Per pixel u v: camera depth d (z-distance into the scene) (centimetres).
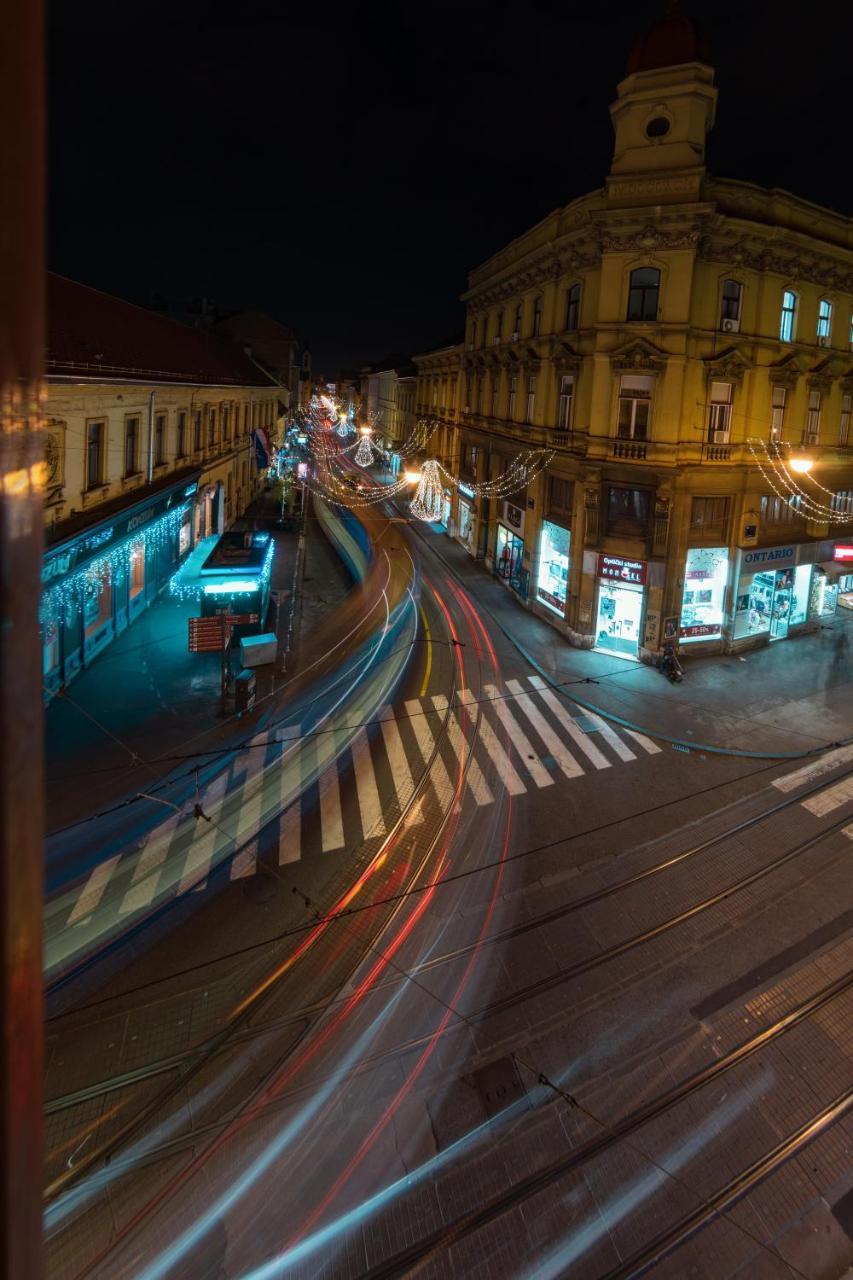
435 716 2086
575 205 2586
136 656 2270
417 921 1274
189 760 1719
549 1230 816
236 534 2847
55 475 1711
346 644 2611
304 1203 836
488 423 3712
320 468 7556
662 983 1164
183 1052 1009
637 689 2342
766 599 2755
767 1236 816
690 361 2380
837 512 2952
